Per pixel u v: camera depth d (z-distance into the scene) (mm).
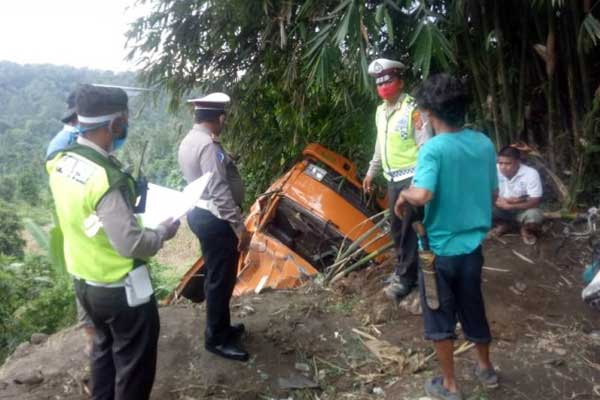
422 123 3666
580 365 3316
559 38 4828
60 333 4109
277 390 3336
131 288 2457
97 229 2355
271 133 7117
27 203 30516
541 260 4375
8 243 13875
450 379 3004
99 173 2336
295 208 5098
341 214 5051
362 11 4145
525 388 3133
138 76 6598
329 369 3494
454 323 2963
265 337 3758
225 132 7090
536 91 5156
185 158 3314
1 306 6340
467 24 4926
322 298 4289
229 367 3482
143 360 2598
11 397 3352
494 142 5098
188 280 5086
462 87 2775
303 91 5902
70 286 6543
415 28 4359
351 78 4898
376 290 4266
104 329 2721
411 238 3891
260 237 4926
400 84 3742
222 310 3451
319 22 4789
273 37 5574
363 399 3219
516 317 3777
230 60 6496
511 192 4574
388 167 3867
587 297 2971
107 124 2410
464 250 2846
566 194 4863
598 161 4832
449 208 2799
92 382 2832
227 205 3256
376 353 3580
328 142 6551
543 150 5230
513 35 5070
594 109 4555
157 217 2619
